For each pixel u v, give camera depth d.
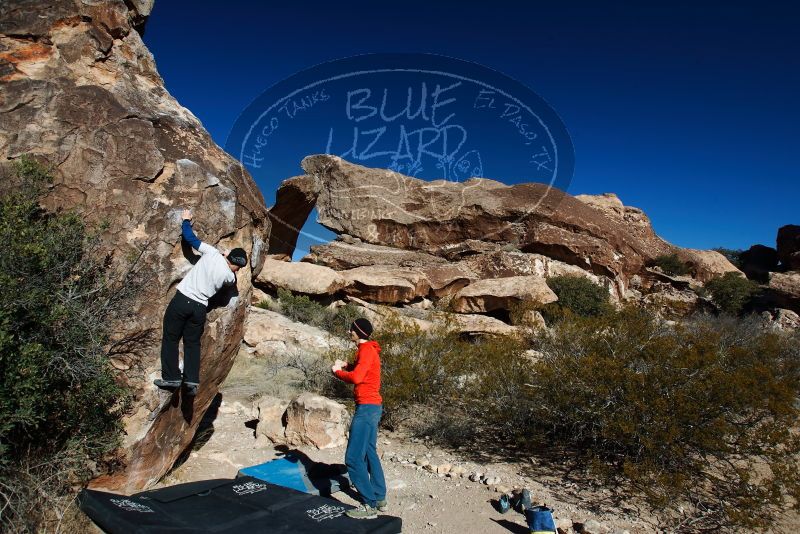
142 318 4.01
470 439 7.41
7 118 3.92
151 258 4.07
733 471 6.07
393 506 4.94
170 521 3.54
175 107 4.81
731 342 11.16
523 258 25.45
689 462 5.92
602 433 6.10
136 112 4.30
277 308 18.03
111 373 3.84
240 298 4.74
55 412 3.72
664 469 5.75
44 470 3.60
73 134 4.03
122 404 3.93
